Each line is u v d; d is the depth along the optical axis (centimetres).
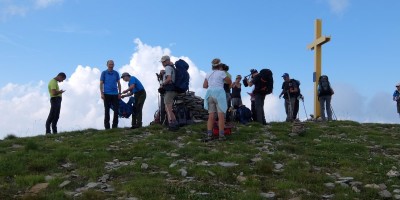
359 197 949
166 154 1256
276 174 1098
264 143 1430
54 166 1137
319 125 1875
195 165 1127
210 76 1469
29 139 1530
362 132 1719
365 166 1180
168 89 1576
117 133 1588
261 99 1831
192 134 1550
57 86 1795
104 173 1076
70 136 1612
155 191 935
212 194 932
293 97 2038
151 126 1694
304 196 935
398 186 1019
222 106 1436
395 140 1580
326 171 1141
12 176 1062
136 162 1160
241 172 1097
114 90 1738
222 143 1409
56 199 887
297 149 1355
